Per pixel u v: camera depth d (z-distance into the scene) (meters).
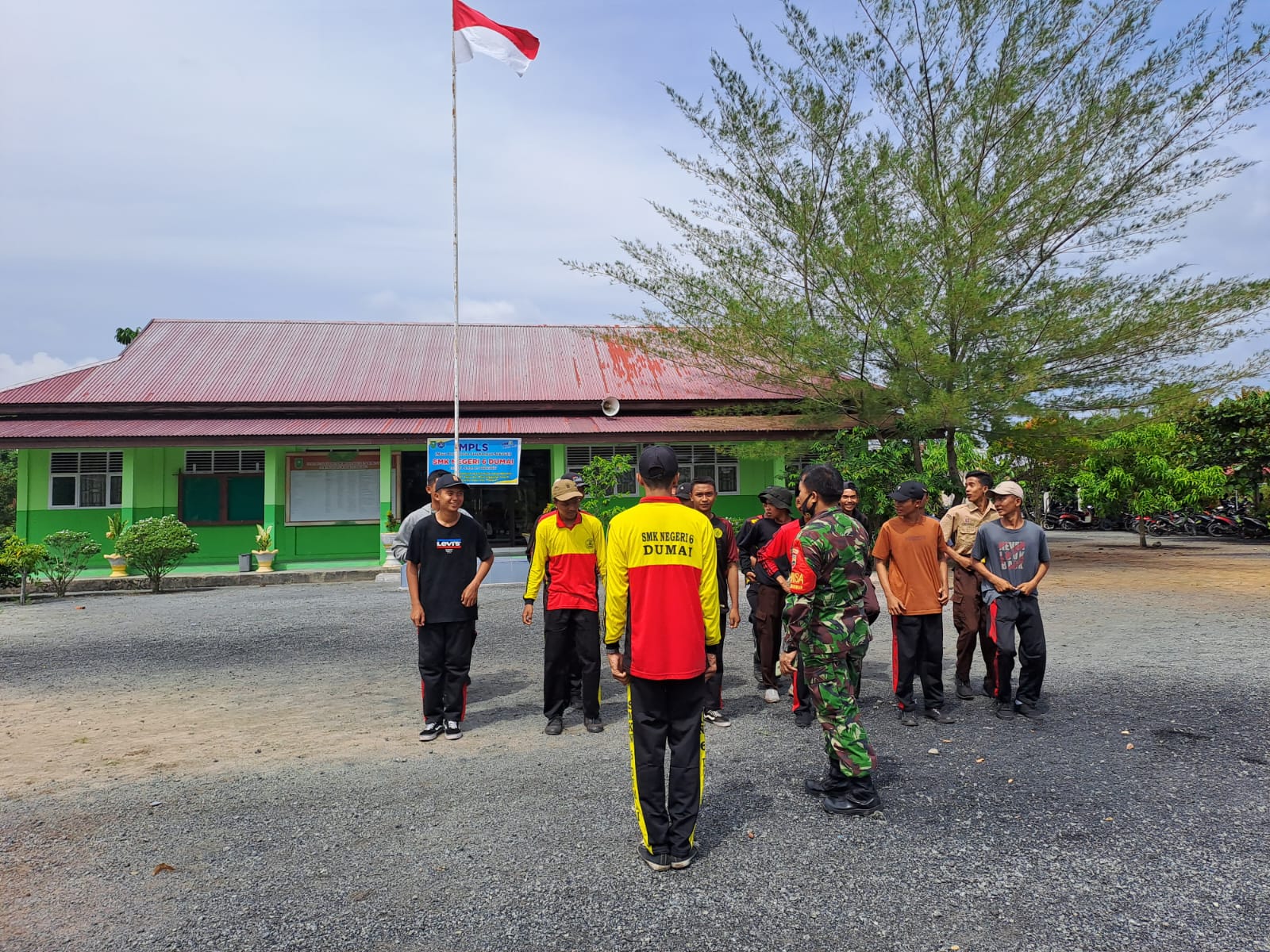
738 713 5.52
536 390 17.77
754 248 15.30
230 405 16.25
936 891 2.94
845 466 13.93
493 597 11.81
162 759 4.66
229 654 7.95
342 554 16.88
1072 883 2.99
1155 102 13.15
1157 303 13.27
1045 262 14.94
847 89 14.76
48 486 16.09
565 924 2.75
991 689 5.80
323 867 3.23
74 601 12.99
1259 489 22.92
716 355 15.37
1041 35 13.74
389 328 20.78
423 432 15.73
